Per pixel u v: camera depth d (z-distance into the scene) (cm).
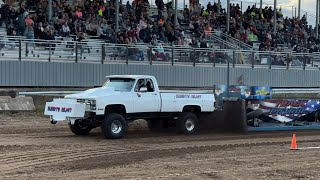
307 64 3478
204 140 1606
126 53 2758
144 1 4131
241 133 1797
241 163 1191
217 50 3069
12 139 1541
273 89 3116
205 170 1095
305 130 1920
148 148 1418
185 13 4091
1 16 2923
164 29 3475
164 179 994
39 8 3139
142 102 1650
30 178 989
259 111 1831
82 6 3450
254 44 4112
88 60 2644
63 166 1120
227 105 1845
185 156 1280
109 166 1130
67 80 2581
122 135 1605
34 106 2205
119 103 1602
